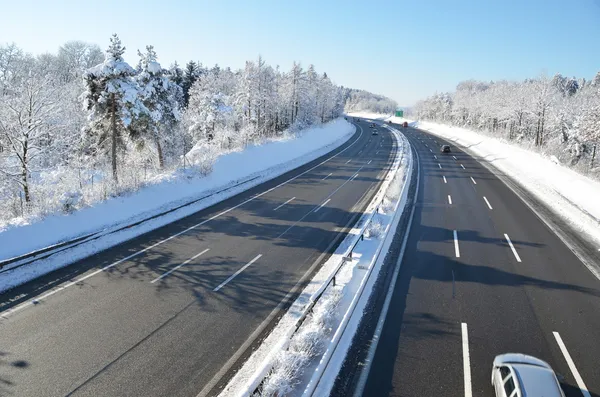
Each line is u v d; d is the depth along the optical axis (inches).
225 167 1253.1
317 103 3681.1
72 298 478.6
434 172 1482.5
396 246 678.5
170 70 3243.1
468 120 4279.0
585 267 603.5
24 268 542.9
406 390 333.4
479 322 440.5
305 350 370.3
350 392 329.7
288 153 1734.7
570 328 433.7
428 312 459.5
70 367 353.1
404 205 965.2
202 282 527.2
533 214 906.1
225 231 741.3
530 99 2652.6
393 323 434.9
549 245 697.0
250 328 422.9
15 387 326.6
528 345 400.5
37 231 645.3
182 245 663.1
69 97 1766.7
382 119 6284.5
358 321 436.8
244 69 2438.5
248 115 2444.6
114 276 540.4
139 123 1189.1
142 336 402.6
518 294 509.7
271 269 572.7
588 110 1958.7
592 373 360.2
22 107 949.8
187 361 365.7
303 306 470.3
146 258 605.0
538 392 287.3
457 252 653.3
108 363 359.6
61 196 741.9
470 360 374.3
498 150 2030.0
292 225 787.4
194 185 1063.6
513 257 636.1
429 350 388.2
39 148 1010.1
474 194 1109.1
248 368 358.6
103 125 1178.0
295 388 327.9
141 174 1077.1
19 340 391.2
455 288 522.6
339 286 507.5
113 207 808.3
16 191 977.5
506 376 312.8
